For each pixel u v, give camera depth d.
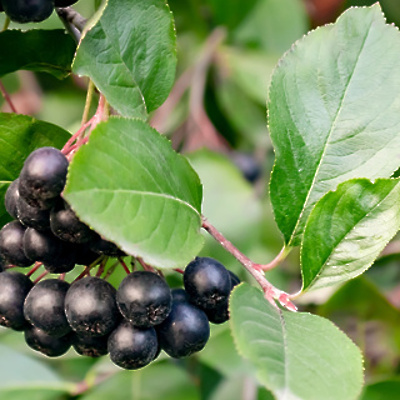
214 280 0.40
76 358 0.55
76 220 0.39
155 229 0.39
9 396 0.50
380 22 0.43
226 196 0.55
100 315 0.39
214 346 0.52
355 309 0.55
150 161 0.39
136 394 0.51
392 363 0.57
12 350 0.52
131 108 0.42
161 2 0.42
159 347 0.41
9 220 0.43
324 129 0.42
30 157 0.39
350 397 0.37
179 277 0.50
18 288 0.41
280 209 0.42
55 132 0.43
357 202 0.41
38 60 0.45
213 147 0.61
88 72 0.41
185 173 0.40
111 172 0.38
